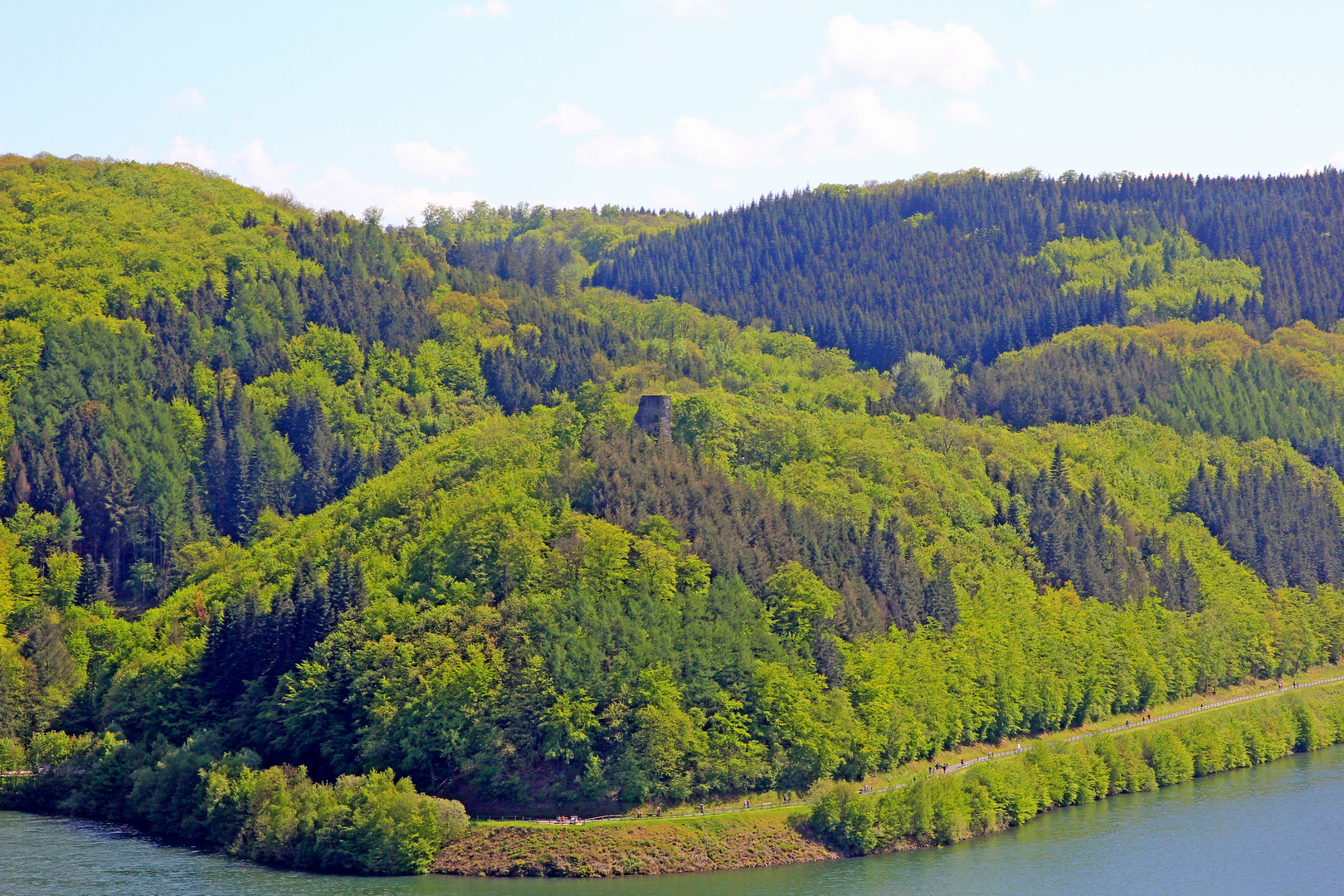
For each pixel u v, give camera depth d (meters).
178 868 188.50
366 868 186.62
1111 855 197.12
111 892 177.25
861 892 179.00
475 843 189.62
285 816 193.38
